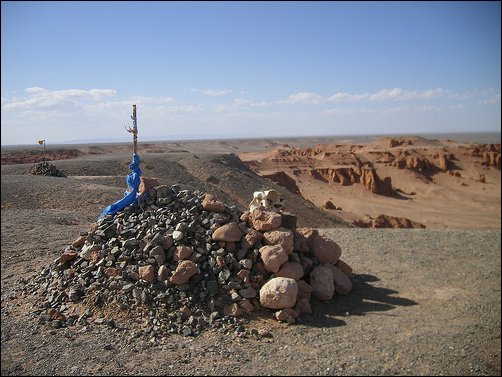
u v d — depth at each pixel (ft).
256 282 32.30
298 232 39.55
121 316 28.86
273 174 206.49
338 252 39.09
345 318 32.60
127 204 36.60
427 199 266.36
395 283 42.65
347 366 25.22
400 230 68.69
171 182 110.01
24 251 45.68
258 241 34.47
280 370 24.36
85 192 92.12
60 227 59.77
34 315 29.86
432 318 33.83
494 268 48.85
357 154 327.47
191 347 26.37
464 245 59.11
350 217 179.32
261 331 28.66
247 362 25.08
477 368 26.13
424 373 25.13
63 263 34.68
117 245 33.27
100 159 138.10
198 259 31.94
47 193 90.22
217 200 36.55
